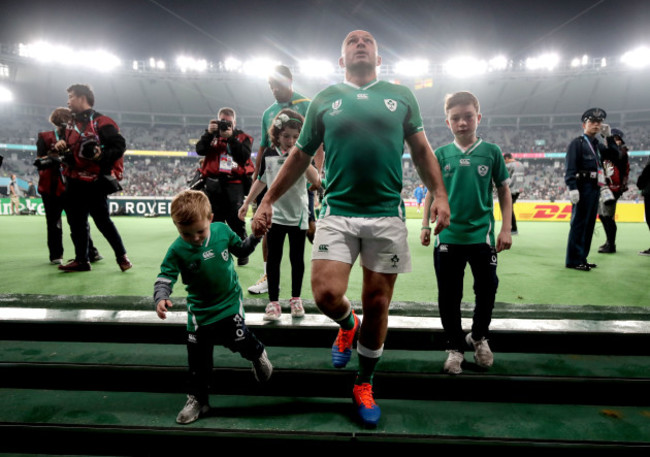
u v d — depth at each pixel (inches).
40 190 163.5
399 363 85.8
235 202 160.4
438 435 67.9
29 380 83.4
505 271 162.7
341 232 67.2
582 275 154.5
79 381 83.0
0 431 70.6
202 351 73.8
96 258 176.2
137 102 1499.8
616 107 1397.6
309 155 72.2
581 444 66.0
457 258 87.3
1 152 1283.2
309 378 81.8
